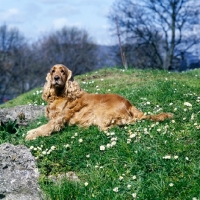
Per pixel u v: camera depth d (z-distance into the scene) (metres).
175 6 13.36
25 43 19.48
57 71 3.23
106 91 4.48
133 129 3.00
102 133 3.00
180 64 15.00
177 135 2.87
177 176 2.48
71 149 2.83
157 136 2.85
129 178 2.52
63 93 3.24
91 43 20.19
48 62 19.59
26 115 3.83
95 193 2.44
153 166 2.57
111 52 16.20
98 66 20.31
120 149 2.72
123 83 4.95
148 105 3.63
